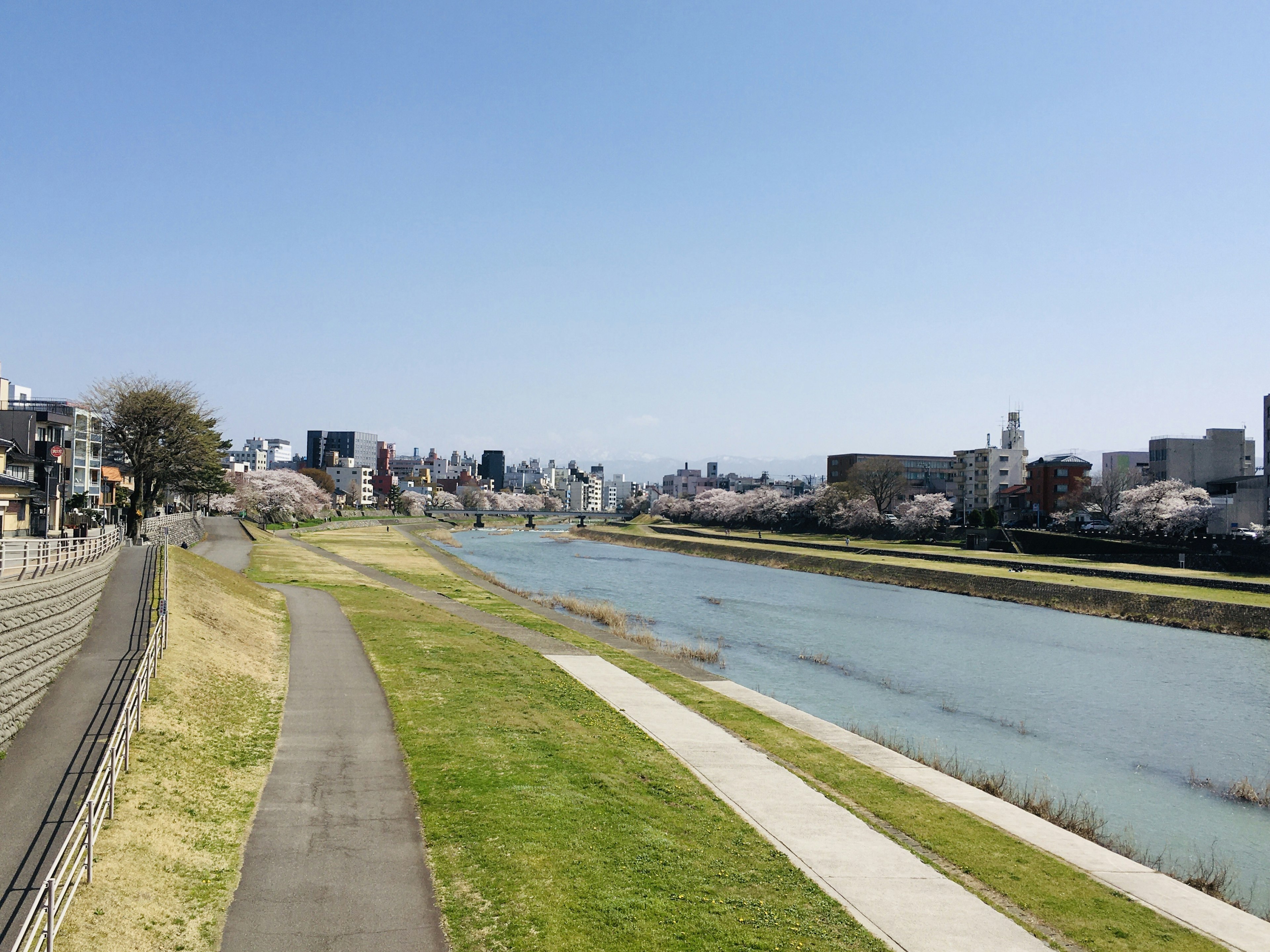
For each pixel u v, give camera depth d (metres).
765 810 21.48
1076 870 19.72
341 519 189.75
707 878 17.16
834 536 164.62
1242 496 96.62
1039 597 80.12
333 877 16.03
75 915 13.27
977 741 34.94
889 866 18.52
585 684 34.94
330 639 39.81
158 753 20.17
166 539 71.00
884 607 76.56
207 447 81.88
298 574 68.88
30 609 22.75
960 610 75.69
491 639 43.50
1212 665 51.75
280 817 18.61
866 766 26.91
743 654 51.94
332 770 21.73
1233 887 21.72
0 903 13.11
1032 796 26.48
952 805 23.89
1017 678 47.56
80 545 37.28
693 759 25.36
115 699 22.47
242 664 30.97
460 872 16.45
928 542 136.88
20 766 18.14
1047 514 145.75
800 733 30.30
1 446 58.88
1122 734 36.72
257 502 145.62
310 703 27.95
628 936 14.56
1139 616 69.88
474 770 22.20
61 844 15.05
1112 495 124.06
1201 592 73.06
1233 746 35.34
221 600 41.69
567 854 17.55
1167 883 19.72
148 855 15.72
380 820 18.75
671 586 93.44
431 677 32.69
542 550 156.75
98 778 15.82
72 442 72.94
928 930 15.66
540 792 20.92
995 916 16.48
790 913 15.91
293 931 14.06
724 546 147.00
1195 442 122.00
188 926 13.92
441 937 14.15
